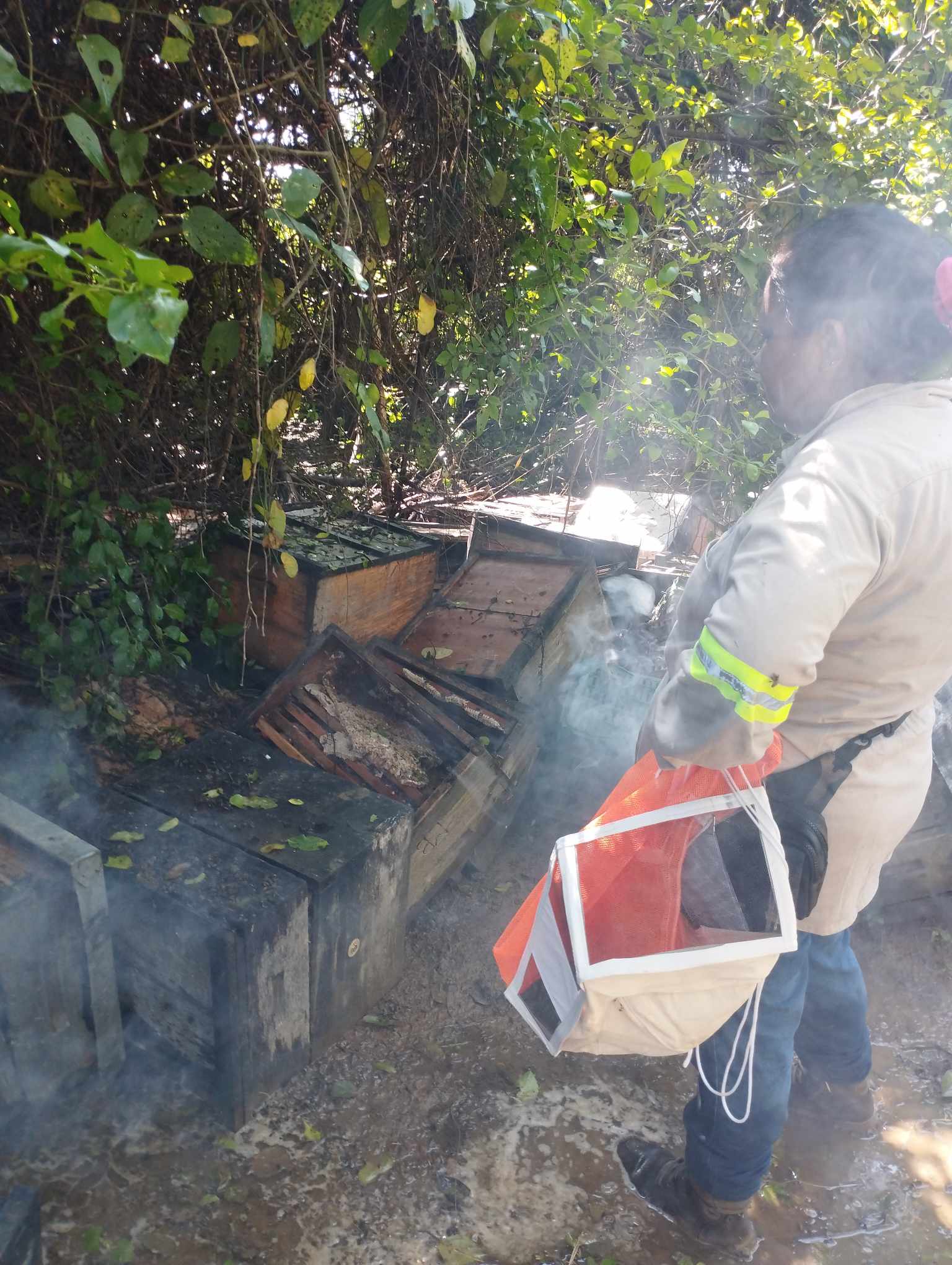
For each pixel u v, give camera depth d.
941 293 1.22
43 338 1.73
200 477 2.37
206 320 2.00
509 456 3.69
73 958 1.77
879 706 1.34
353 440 2.67
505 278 2.41
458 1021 2.26
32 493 2.11
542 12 1.70
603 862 1.38
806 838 1.35
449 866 2.52
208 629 2.45
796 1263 1.78
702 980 1.29
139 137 1.36
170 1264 1.66
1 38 1.40
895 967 2.53
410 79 1.91
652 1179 1.87
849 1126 2.05
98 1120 1.92
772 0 2.70
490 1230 1.78
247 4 1.52
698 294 2.63
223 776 2.21
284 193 1.42
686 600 1.44
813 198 2.61
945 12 2.59
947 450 1.21
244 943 1.72
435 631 2.92
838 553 1.10
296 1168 1.86
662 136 2.49
